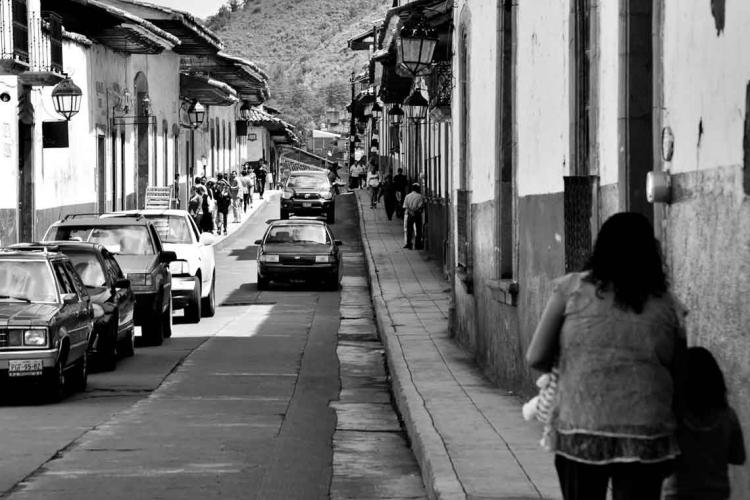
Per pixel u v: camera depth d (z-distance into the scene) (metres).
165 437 14.79
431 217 48.06
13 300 18.23
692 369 7.09
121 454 13.61
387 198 66.56
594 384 6.91
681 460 7.09
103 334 21.30
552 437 7.12
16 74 33.09
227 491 11.78
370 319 32.19
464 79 23.52
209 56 67.44
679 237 9.46
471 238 21.66
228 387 19.75
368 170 94.62
